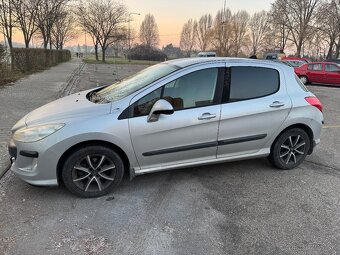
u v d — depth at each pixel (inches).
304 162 206.4
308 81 810.2
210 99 161.8
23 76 668.1
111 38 2234.3
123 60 2532.0
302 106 181.8
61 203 145.3
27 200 146.9
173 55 3535.9
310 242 125.2
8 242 118.0
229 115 163.8
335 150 234.5
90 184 150.3
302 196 160.4
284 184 172.7
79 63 1657.2
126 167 159.5
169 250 117.1
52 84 547.8
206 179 175.0
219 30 2479.1
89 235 123.8
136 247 118.0
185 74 157.9
